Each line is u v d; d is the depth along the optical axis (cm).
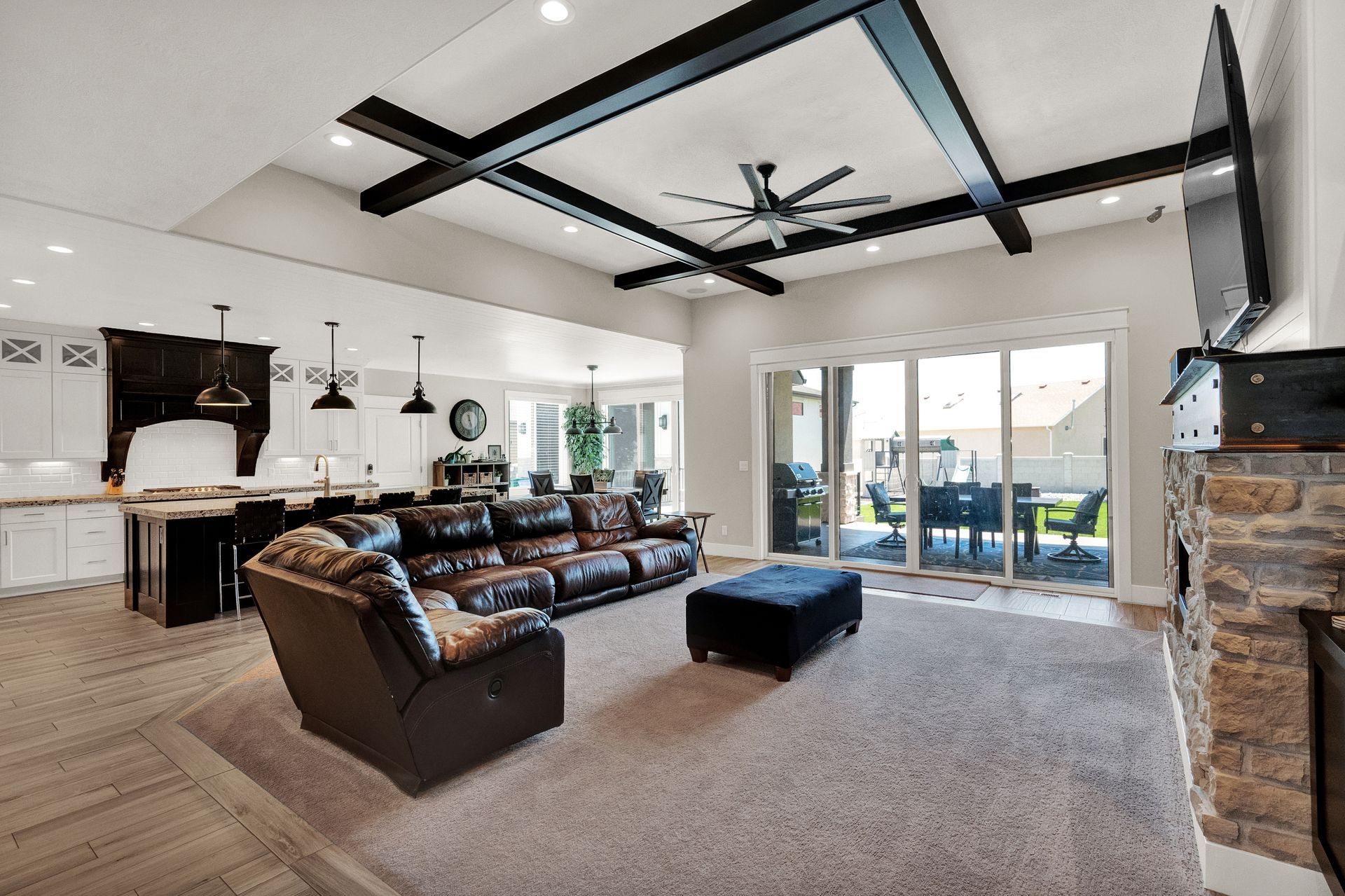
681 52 273
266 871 193
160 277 445
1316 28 168
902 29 253
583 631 441
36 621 488
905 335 615
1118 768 248
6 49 190
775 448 713
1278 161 203
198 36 188
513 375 1098
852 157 399
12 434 594
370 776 249
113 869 194
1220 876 178
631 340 716
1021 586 561
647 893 182
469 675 246
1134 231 505
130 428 655
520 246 555
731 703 315
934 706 309
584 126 322
